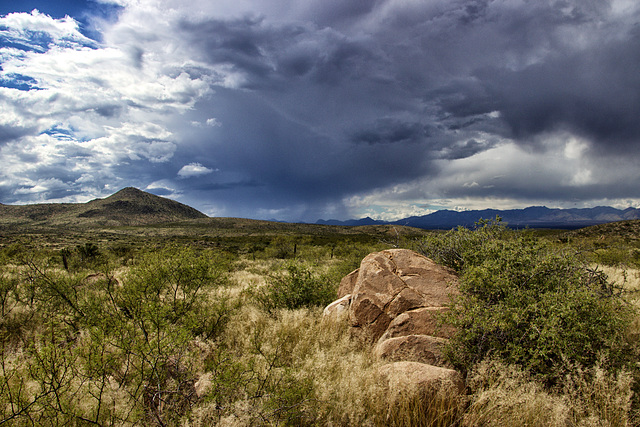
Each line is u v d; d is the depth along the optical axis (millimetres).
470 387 3924
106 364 3314
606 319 4109
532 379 3865
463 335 4484
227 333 5992
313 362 4211
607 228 57625
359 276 7223
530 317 4402
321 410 3258
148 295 6215
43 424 2922
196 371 4023
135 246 51062
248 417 2961
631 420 3322
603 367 3816
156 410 3084
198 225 159375
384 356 4863
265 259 36375
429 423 3338
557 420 3139
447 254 7625
